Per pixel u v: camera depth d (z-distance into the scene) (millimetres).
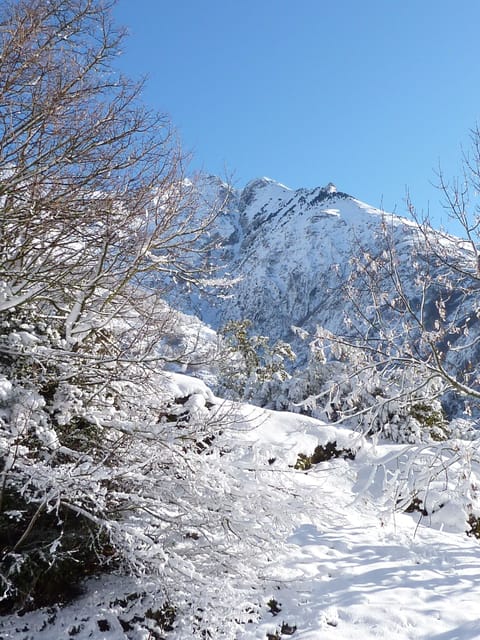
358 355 9039
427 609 7000
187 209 7875
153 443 7262
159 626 6668
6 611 6574
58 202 6523
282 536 7656
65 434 7203
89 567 7336
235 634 6629
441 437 15656
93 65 7102
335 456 13727
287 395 22016
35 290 7000
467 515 11266
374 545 9273
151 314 7699
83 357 7188
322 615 6883
